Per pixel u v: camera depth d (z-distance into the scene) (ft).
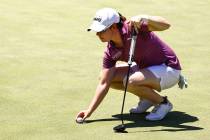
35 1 98.63
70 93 51.65
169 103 45.57
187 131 42.45
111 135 41.19
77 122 43.88
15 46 69.00
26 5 94.94
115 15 42.45
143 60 44.55
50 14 88.63
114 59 43.86
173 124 44.11
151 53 44.37
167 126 43.60
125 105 48.73
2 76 56.24
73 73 58.54
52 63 62.08
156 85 44.50
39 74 57.57
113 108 47.83
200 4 101.14
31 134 41.19
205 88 54.49
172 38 76.74
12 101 48.73
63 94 51.26
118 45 43.39
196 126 43.68
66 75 57.67
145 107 46.62
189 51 69.92
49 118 44.78
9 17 85.25
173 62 44.96
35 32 76.84
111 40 43.27
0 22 81.82
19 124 43.24
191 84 55.77
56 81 55.36
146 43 43.75
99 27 42.09
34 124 43.29
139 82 44.04
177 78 45.52
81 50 68.54
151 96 44.80
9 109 46.68
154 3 99.71
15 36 74.18
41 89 52.54
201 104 49.44
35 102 48.65
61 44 71.10
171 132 42.11
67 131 41.93
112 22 42.24
